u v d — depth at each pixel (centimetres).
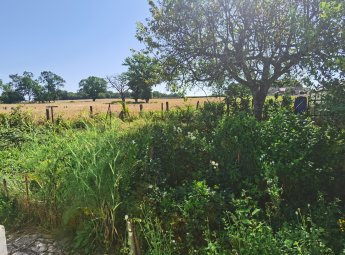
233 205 428
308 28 981
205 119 1142
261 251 327
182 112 1523
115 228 418
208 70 1301
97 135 575
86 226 431
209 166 553
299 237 340
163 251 359
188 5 1183
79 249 421
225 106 1457
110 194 428
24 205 516
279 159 501
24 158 641
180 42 1289
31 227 493
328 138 533
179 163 575
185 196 439
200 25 1229
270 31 1198
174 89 1463
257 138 559
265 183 501
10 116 1337
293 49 1202
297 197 498
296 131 536
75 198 445
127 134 707
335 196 500
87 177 437
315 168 502
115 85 7200
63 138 636
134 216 428
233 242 351
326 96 689
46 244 441
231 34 1247
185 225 408
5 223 502
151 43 1323
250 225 379
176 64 1322
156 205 452
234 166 531
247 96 1484
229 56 1225
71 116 1692
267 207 446
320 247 319
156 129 862
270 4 1170
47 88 11775
